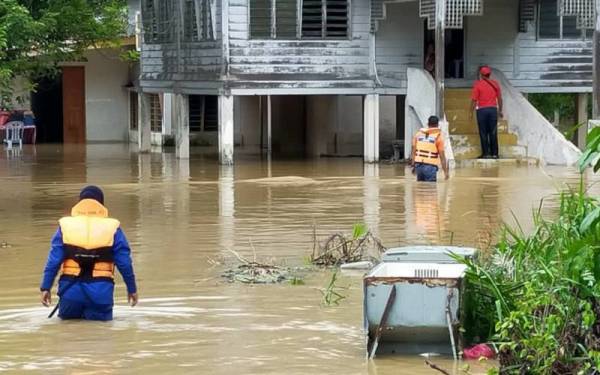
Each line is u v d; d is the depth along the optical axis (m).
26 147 39.19
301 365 10.22
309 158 33.50
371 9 31.52
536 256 11.27
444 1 29.31
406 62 31.97
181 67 33.12
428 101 30.92
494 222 18.81
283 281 14.10
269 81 30.97
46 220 19.72
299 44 31.14
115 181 26.64
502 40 33.22
